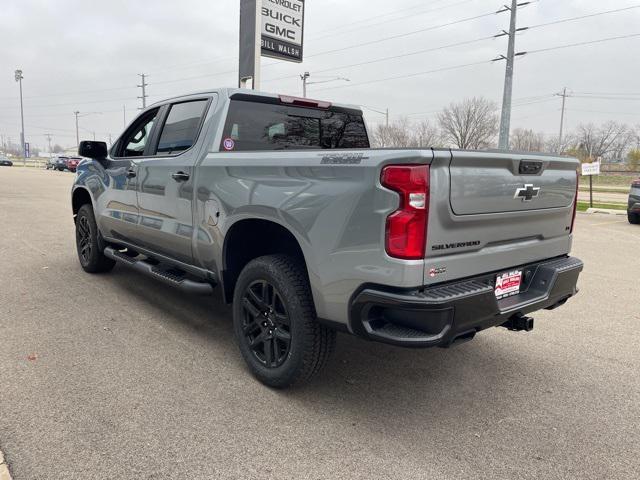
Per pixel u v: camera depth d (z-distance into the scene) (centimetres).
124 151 497
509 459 256
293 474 238
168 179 399
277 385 316
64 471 232
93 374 331
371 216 248
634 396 328
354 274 258
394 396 320
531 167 297
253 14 962
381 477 238
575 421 296
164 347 382
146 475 232
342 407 303
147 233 439
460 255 264
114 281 560
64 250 721
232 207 331
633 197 1285
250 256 358
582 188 3750
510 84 2453
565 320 484
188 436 264
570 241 359
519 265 312
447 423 289
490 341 424
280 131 407
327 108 442
